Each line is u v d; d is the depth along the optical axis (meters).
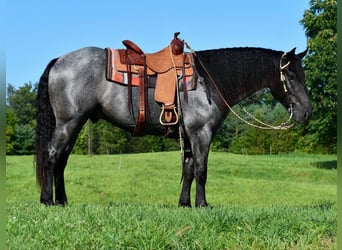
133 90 6.60
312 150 37.72
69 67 6.61
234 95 6.83
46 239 4.54
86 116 6.67
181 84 6.54
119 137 39.44
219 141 42.06
